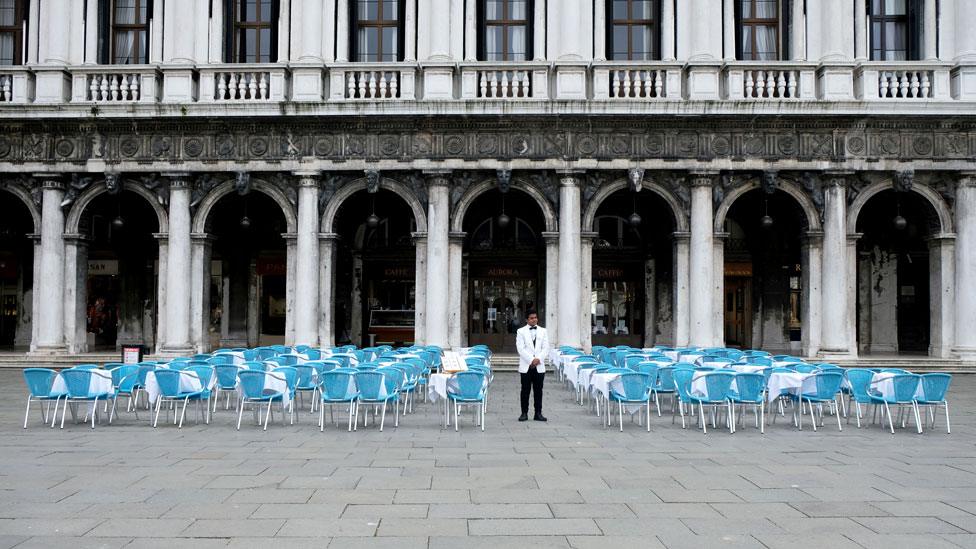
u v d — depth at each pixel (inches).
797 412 720.3
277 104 1106.1
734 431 603.8
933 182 1136.8
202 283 1151.0
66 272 1160.2
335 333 1306.6
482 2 1219.9
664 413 709.3
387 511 358.3
